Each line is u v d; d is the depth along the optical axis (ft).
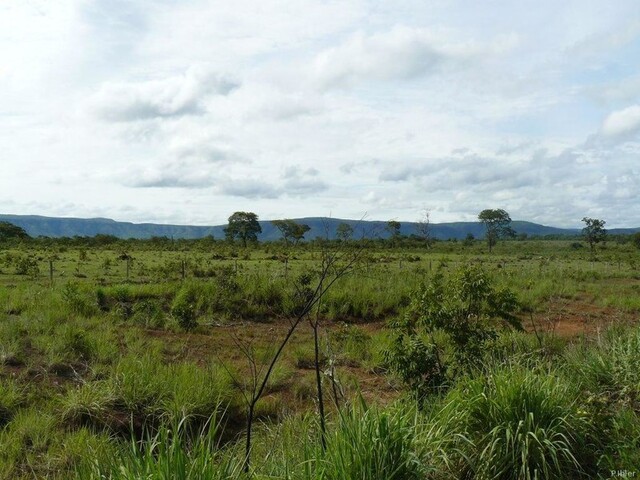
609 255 170.09
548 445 13.61
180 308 37.50
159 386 23.31
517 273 79.15
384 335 35.19
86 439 18.37
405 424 13.98
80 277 74.18
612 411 16.37
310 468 12.27
